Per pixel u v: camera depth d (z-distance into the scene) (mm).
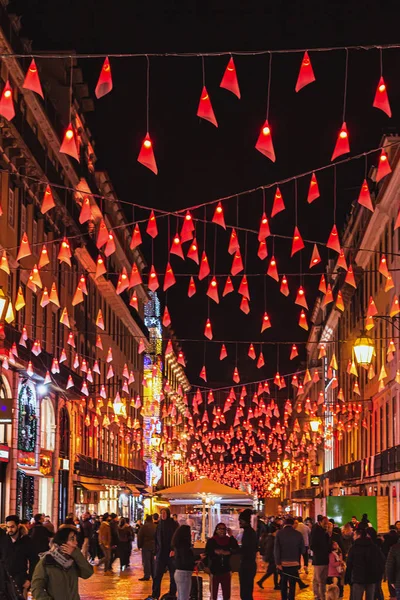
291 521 22547
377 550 18875
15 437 37812
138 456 83188
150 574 32312
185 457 126250
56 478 45406
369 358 24750
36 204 41656
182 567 20641
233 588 31406
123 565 37719
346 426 63938
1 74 36312
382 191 46562
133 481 76625
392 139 46219
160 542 24578
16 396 37750
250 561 21422
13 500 37531
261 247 22812
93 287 59750
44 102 42469
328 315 75125
